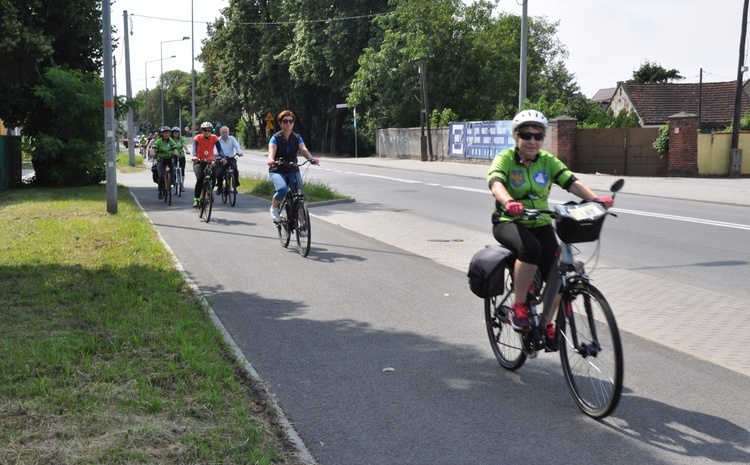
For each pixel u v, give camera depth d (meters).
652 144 33.06
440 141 45.88
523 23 32.47
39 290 7.88
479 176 31.09
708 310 7.51
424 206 18.62
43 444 3.90
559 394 5.08
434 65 49.03
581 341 4.68
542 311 5.04
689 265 10.24
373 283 8.95
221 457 3.83
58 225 13.76
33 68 25.23
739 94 31.03
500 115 55.25
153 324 6.50
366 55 50.75
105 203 18.53
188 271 9.73
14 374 5.03
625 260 10.69
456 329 6.84
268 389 5.09
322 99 64.62
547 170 5.14
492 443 4.25
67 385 4.87
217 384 4.96
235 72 67.12
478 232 13.72
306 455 4.02
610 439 4.28
